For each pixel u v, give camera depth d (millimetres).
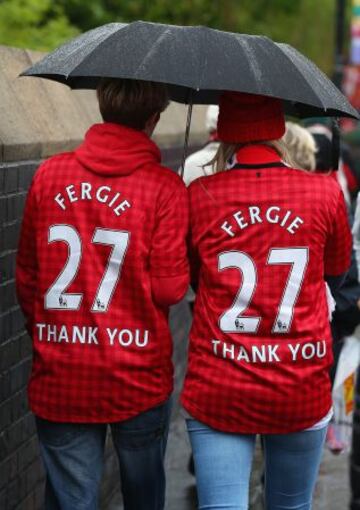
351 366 10727
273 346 7367
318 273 7535
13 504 9297
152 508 8000
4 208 8773
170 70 7391
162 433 7887
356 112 8070
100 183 7594
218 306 7441
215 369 7414
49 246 7633
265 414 7383
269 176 7555
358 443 10070
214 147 11398
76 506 7785
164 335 7703
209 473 7457
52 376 7613
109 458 11539
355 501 10164
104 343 7516
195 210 7621
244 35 7816
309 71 7789
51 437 7758
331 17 35469
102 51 7582
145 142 7680
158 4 20750
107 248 7535
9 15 15586
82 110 11766
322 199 7527
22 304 8070
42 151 9836
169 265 7539
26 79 10422
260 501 11680
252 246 7441
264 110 7688
